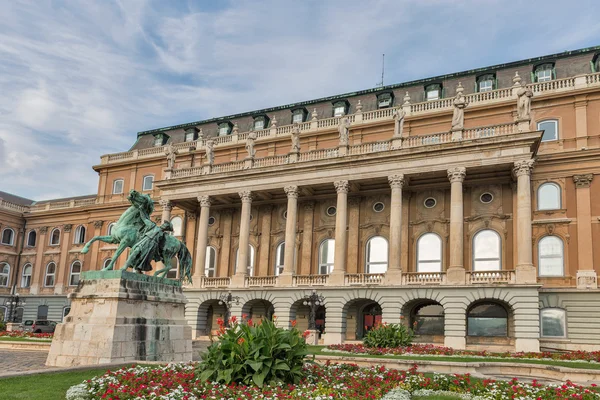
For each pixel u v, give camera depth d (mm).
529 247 33188
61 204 62969
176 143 55125
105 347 16688
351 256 41969
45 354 22844
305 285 39156
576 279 34781
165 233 20547
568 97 37938
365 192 42406
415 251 40312
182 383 12484
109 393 11367
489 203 38656
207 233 46562
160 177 54969
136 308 18094
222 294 41844
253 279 41812
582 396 12719
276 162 43375
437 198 40500
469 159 35781
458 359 23688
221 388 12102
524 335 31594
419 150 37062
